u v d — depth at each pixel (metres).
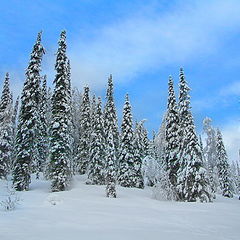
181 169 37.09
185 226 13.80
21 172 34.16
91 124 54.41
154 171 37.97
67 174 35.69
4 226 11.34
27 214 15.38
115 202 26.67
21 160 34.44
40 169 53.66
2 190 31.00
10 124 42.62
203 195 34.78
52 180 34.59
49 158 35.69
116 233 11.11
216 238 10.70
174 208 23.77
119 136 56.59
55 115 36.97
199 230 12.64
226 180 60.25
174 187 36.75
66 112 37.50
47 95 58.69
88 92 56.94
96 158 46.28
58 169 34.78
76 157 55.81
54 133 36.44
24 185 33.97
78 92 63.28
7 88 47.47
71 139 38.25
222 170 60.62
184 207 24.73
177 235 11.04
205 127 50.22
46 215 15.52
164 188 35.53
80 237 10.02
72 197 28.12
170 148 41.12
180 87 39.16
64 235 10.26
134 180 49.59
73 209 19.41
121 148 50.84
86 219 15.05
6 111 43.25
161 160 44.22
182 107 38.31
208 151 49.78
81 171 54.62
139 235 10.83
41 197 26.30
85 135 55.19
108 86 56.09
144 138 61.94
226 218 17.64
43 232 10.62
